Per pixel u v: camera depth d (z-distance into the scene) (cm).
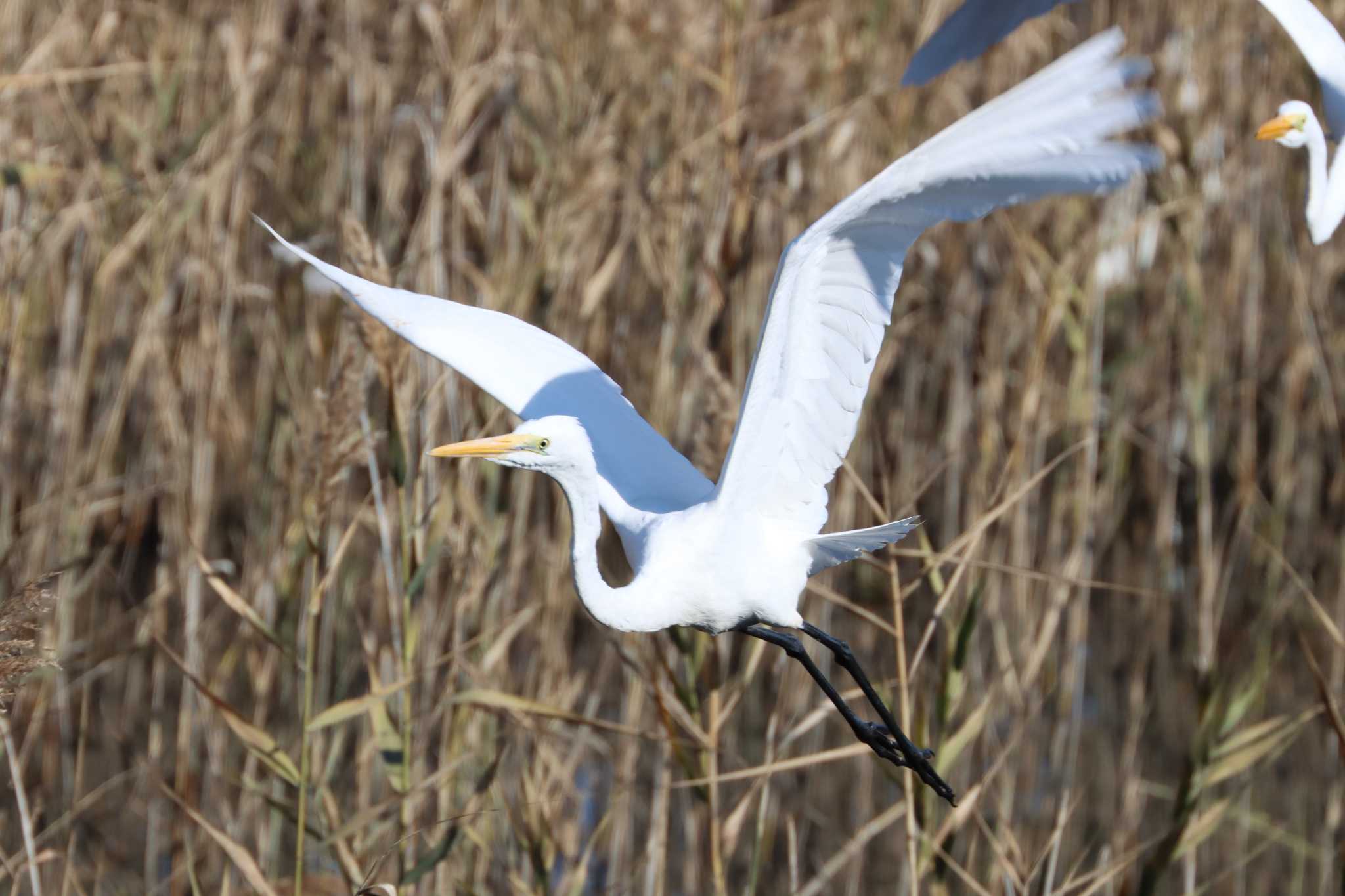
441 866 755
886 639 1130
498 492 879
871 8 1227
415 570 707
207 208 1107
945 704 716
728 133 966
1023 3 471
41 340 1101
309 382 991
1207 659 982
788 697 973
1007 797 939
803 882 995
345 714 646
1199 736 729
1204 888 871
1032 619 1045
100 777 1039
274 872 886
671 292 1012
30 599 535
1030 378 983
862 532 568
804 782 1085
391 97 1154
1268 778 1138
